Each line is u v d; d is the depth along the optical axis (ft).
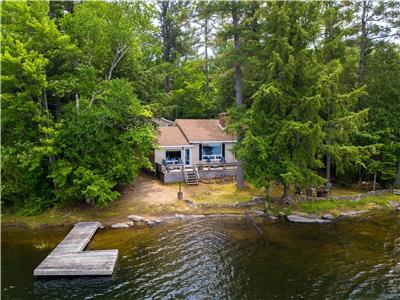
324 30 78.54
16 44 52.31
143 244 46.57
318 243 46.73
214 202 66.33
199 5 68.64
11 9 56.65
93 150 60.49
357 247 45.01
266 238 48.96
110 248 44.88
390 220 58.49
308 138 56.29
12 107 53.52
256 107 59.82
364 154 64.03
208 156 93.04
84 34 65.67
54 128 58.65
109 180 59.93
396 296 31.53
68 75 62.03
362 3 80.74
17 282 35.01
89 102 61.62
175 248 44.96
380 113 74.43
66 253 41.34
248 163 59.98
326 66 62.39
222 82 90.07
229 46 91.20
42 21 56.18
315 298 31.45
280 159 59.06
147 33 86.79
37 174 59.98
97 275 36.32
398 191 75.77
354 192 75.25
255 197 68.74
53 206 62.34
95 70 63.57
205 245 46.06
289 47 55.98
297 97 58.90
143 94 81.25
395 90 73.67
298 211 61.72
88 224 54.44
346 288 33.30
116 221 56.95
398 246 45.29
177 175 81.76
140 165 64.49
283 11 55.77
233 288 33.65
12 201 62.64
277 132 57.82
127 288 33.81
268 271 37.55
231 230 52.85
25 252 43.55
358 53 95.91
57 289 33.58
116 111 62.13
